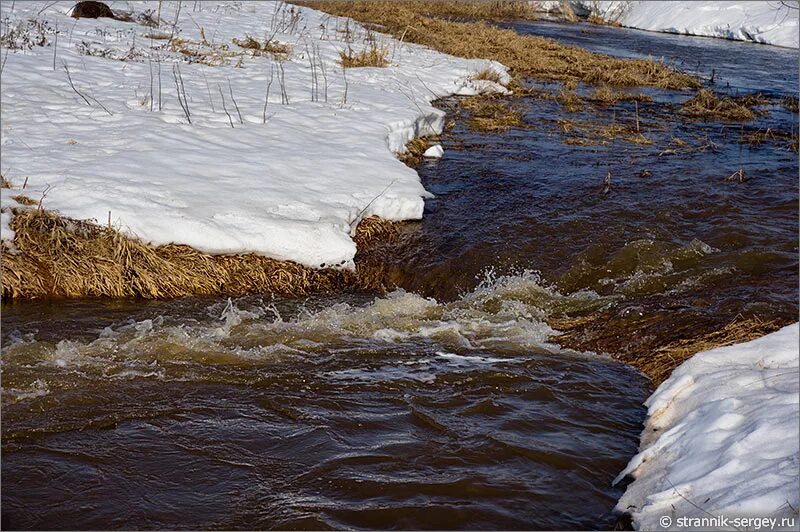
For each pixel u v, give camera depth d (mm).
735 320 6141
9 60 12062
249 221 7555
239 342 6363
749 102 15281
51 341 6258
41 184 7770
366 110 11609
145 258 7191
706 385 5012
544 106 14648
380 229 8258
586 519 4316
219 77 12930
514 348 6336
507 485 4613
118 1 19188
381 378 5844
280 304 7094
